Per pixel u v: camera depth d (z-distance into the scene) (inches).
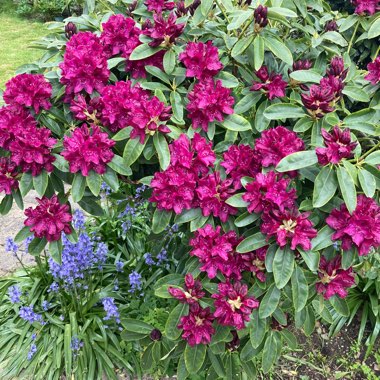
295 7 86.0
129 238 117.1
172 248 98.0
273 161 64.9
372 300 105.5
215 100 69.4
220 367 78.1
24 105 72.2
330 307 108.8
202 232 65.7
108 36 80.3
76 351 95.3
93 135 66.1
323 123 68.3
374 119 71.6
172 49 75.5
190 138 72.1
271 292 66.1
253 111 80.2
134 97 70.8
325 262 65.9
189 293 68.9
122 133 69.1
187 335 68.4
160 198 66.2
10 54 255.9
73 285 99.0
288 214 60.9
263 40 72.7
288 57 71.8
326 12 103.3
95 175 67.6
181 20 80.2
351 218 60.2
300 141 64.8
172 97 74.1
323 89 65.9
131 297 105.6
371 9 87.4
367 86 77.0
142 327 85.1
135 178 84.2
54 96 76.7
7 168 69.5
